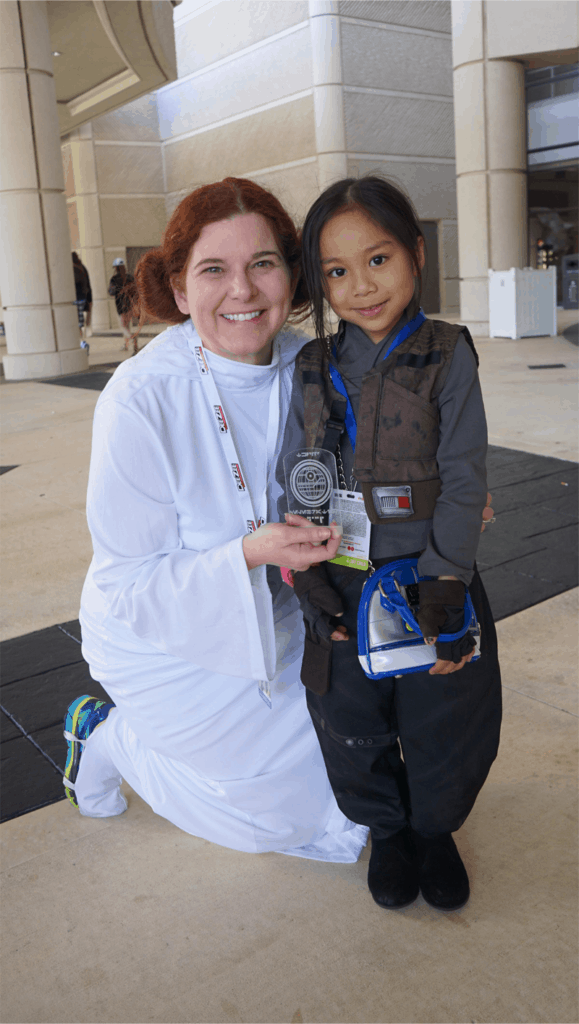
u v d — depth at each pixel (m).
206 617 1.56
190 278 1.52
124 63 15.55
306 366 1.56
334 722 1.63
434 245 19.75
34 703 2.72
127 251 21.86
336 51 16.94
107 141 20.92
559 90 11.91
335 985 1.53
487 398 7.53
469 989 1.50
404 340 1.48
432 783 1.62
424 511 1.47
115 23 12.61
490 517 1.59
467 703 1.56
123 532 1.60
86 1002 1.53
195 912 1.75
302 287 1.69
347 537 1.53
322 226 1.41
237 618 1.55
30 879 1.89
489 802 2.07
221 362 1.62
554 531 4.00
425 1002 1.48
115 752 1.96
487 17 11.79
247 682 1.70
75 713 2.06
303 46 17.23
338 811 1.91
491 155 12.38
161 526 1.61
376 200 1.36
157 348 1.67
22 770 2.35
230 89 19.11
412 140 18.59
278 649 1.73
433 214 19.38
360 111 17.61
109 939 1.69
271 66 18.03
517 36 11.65
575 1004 1.46
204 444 1.61
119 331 20.72
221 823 1.85
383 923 1.69
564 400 7.20
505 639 2.93
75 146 20.72
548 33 11.42
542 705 2.48
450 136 19.20
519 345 11.46
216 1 18.69
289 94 17.88
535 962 1.56
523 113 12.35
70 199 21.61
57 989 1.57
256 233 1.48
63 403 9.34
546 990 1.49
